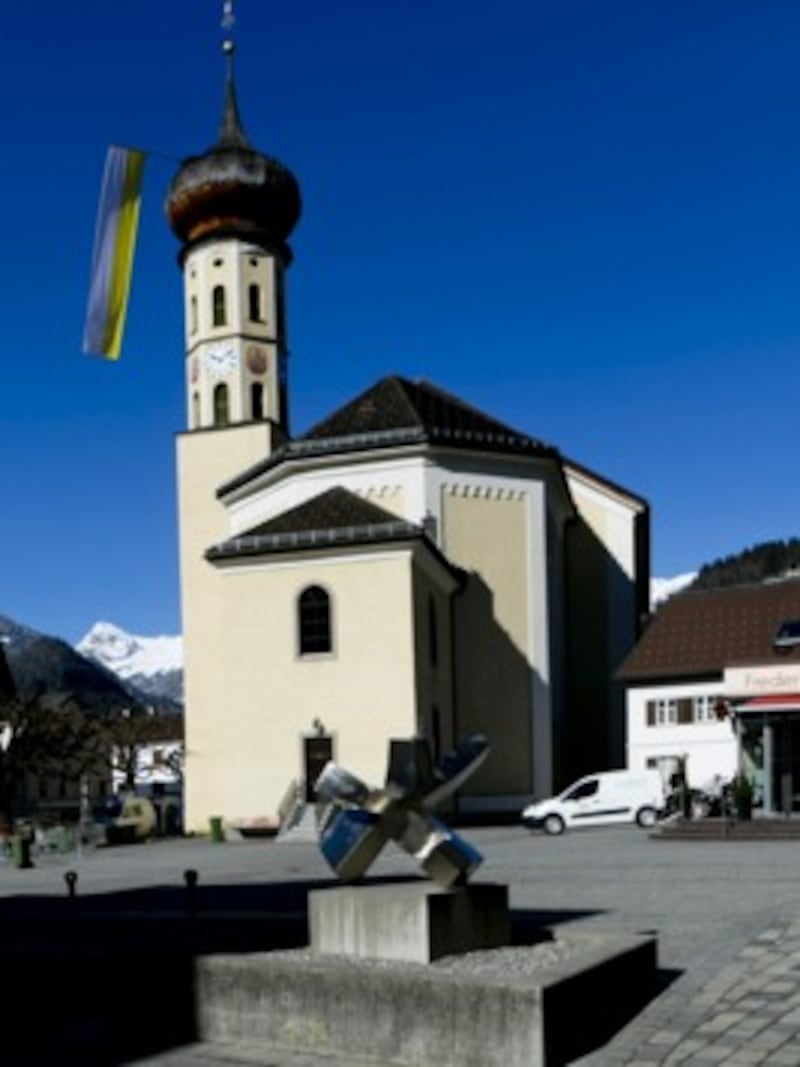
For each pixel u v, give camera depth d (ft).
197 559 168.86
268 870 90.17
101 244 129.49
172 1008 39.65
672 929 49.75
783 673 120.78
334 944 39.96
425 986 34.06
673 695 151.64
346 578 133.08
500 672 151.94
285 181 182.09
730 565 513.04
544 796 152.25
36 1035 40.37
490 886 40.29
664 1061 32.53
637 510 186.29
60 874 97.81
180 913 61.16
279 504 155.94
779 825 98.37
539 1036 32.07
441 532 149.69
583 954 37.22
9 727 213.66
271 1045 37.27
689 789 127.24
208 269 180.24
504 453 154.40
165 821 171.12
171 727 324.80
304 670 133.28
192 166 180.86
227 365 177.58
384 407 157.99
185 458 172.45
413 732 129.18
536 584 155.94
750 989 38.27
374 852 40.42
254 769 133.18
